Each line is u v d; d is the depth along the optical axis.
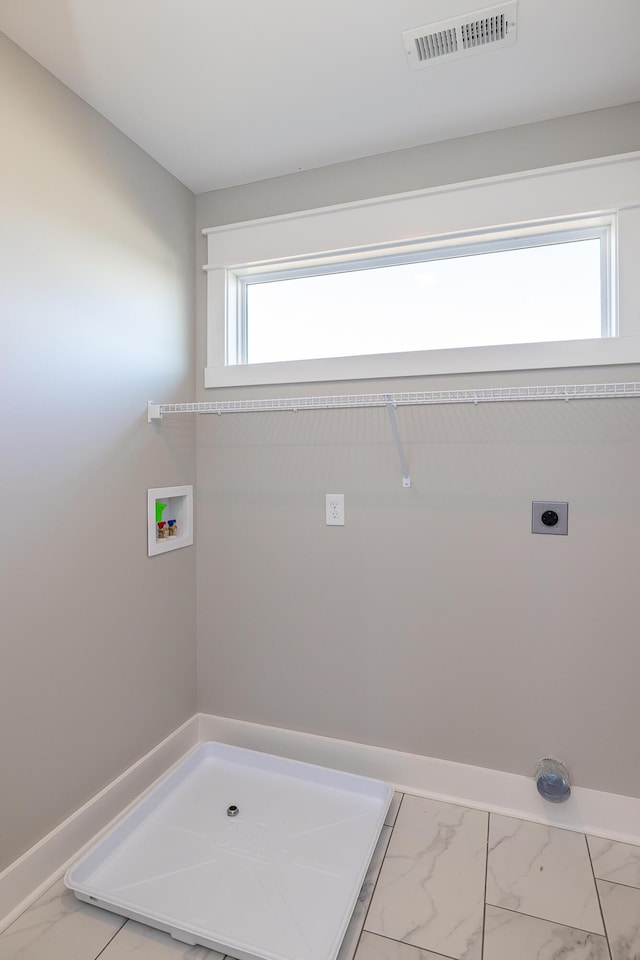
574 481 1.64
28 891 1.36
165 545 1.91
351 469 1.88
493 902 1.35
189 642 2.07
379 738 1.87
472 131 1.71
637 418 1.57
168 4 1.21
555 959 1.20
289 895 1.37
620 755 1.61
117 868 1.46
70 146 1.50
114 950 1.23
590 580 1.63
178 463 1.99
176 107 1.59
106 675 1.65
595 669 1.63
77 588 1.54
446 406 1.76
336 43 1.34
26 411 1.37
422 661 1.81
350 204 1.84
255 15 1.25
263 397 2.00
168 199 1.93
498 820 1.67
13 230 1.33
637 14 1.25
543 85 1.50
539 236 1.73
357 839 1.58
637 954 1.20
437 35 1.32
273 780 1.87
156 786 1.75
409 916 1.31
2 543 1.31
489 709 1.74
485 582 1.74
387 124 1.67
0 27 1.29
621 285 1.57
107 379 1.64
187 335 2.04
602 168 1.58
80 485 1.54
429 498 1.79
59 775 1.47
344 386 1.89
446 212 1.74
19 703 1.35
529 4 1.23
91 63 1.41
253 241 1.98
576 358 1.62
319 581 1.94
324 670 1.94
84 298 1.55
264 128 1.69
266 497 2.00
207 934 1.22
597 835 1.60
